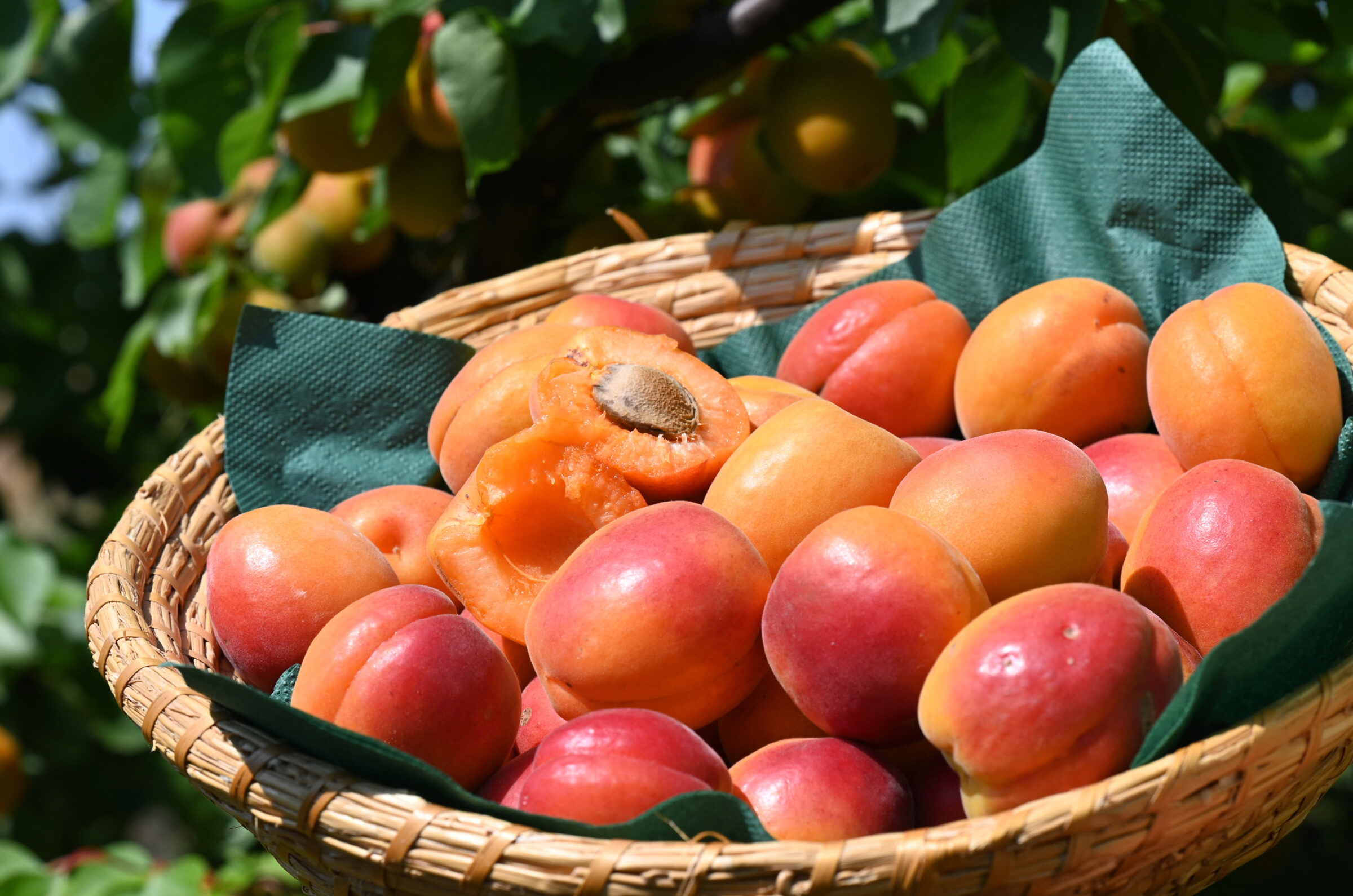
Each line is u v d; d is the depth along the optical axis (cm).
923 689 70
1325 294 80
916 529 71
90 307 134
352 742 69
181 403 109
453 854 68
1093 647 69
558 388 79
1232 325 77
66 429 142
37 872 93
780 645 72
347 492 86
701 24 92
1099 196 84
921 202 98
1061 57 86
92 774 131
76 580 127
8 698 123
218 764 71
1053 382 80
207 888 93
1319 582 68
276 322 87
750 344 88
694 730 74
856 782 71
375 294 103
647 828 68
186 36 92
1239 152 90
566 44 89
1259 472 74
